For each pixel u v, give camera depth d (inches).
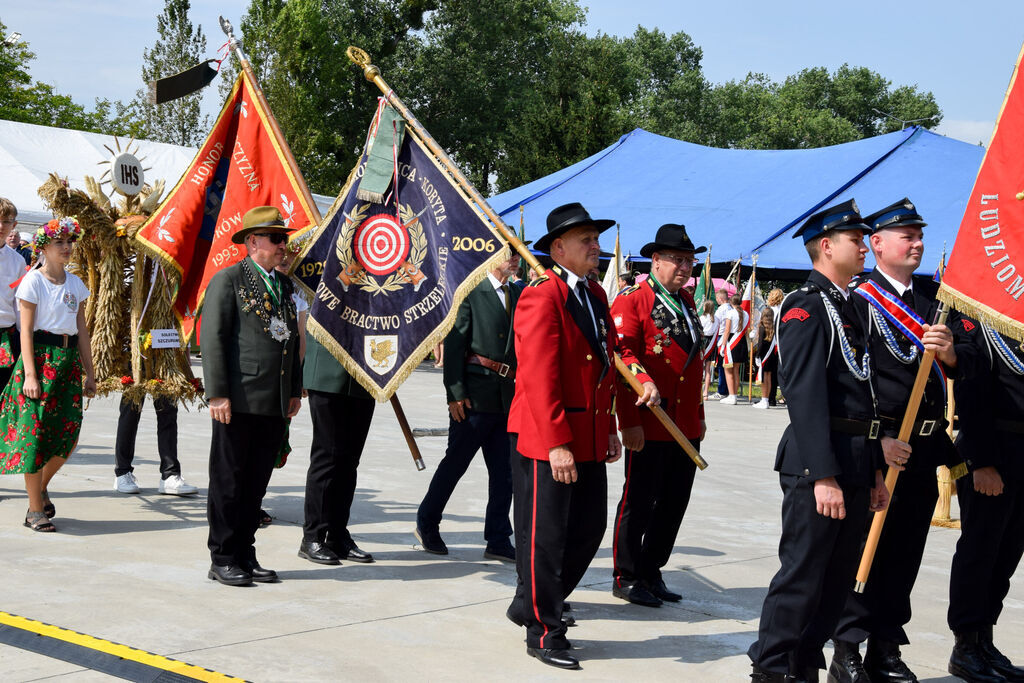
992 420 168.9
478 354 232.1
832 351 145.7
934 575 238.5
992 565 170.6
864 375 146.3
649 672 162.9
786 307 148.7
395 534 258.1
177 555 224.8
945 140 806.5
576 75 1395.2
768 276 863.7
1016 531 176.2
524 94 1717.5
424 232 209.9
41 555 219.0
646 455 203.0
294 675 152.9
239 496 204.2
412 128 213.9
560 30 1819.6
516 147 1381.6
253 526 209.5
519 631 181.9
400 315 209.8
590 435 171.2
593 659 168.6
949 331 151.6
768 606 148.4
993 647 174.6
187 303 264.1
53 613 177.8
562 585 167.9
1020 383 169.6
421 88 1712.6
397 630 179.0
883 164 798.5
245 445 204.8
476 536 259.1
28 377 236.8
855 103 3115.2
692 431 206.2
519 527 178.7
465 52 1708.9
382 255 211.2
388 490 315.9
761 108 2910.9
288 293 212.4
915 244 157.6
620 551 206.2
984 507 169.6
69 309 244.1
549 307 168.7
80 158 783.7
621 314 205.3
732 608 203.6
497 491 235.6
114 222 272.1
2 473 240.2
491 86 1740.9
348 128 1676.9
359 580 212.7
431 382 740.7
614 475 367.2
